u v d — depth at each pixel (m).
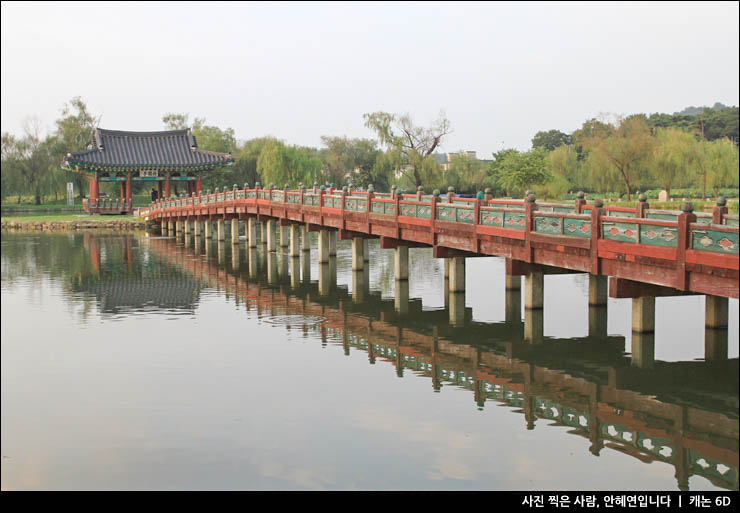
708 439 12.52
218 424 13.33
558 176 77.62
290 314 23.77
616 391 15.12
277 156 91.06
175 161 83.00
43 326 22.22
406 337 20.19
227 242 53.69
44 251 48.53
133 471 11.46
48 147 104.75
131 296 28.22
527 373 16.50
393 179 90.44
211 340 19.95
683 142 67.00
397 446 12.27
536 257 19.08
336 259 38.00
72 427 13.31
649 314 17.30
